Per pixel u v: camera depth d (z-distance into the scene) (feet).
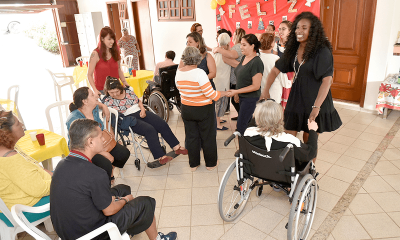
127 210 6.25
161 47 28.30
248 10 19.26
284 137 6.58
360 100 16.19
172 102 17.10
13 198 6.43
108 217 6.03
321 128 8.77
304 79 8.41
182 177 10.98
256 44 10.50
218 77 13.25
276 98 12.05
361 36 15.72
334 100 17.57
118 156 9.73
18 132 6.19
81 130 5.47
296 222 6.80
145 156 12.88
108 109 10.48
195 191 10.07
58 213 5.35
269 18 18.38
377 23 14.30
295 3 16.88
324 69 7.87
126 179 11.05
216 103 14.38
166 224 8.53
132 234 6.55
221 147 13.23
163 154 11.10
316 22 7.72
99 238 5.84
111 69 13.16
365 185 9.78
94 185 5.37
